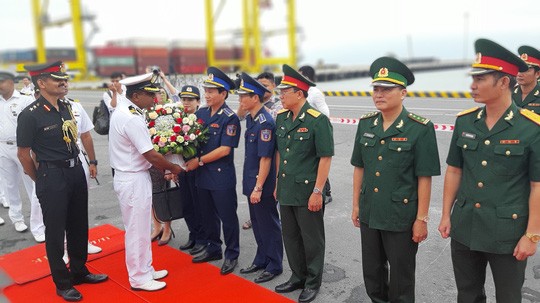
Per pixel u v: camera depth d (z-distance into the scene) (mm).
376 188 2373
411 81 2283
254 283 3223
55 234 2967
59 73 2867
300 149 2799
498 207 1949
